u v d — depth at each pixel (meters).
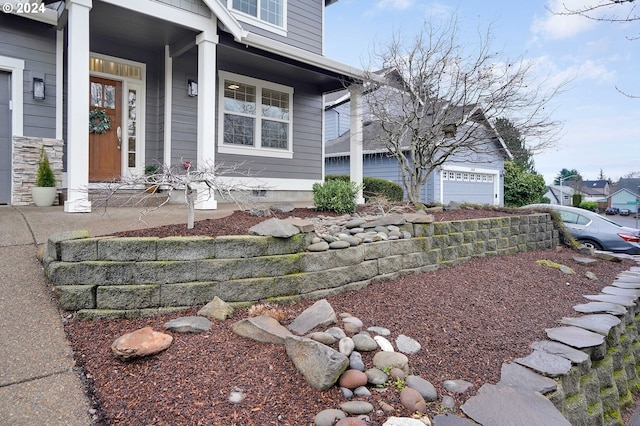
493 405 2.11
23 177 6.00
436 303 3.55
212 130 6.11
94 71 6.81
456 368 2.50
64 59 6.52
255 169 8.66
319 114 10.06
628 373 3.71
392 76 7.91
